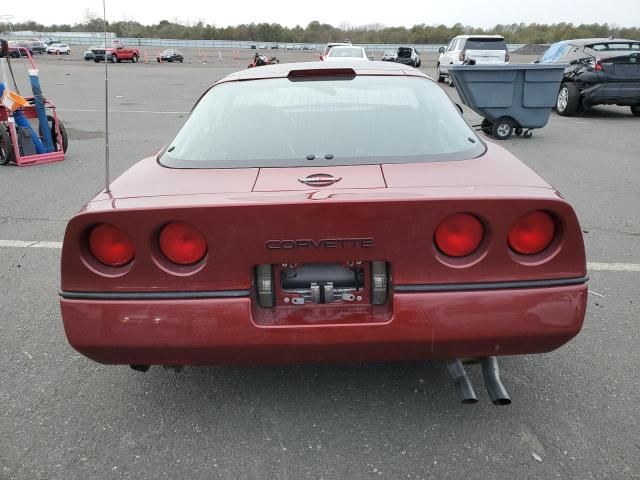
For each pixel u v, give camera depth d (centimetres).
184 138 287
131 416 270
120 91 2008
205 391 288
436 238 217
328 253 217
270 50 7181
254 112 290
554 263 220
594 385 287
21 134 845
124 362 232
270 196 219
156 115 1394
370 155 256
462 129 287
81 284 223
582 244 221
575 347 324
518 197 214
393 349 225
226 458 241
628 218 568
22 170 811
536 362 309
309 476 230
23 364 317
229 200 217
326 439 251
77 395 287
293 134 271
